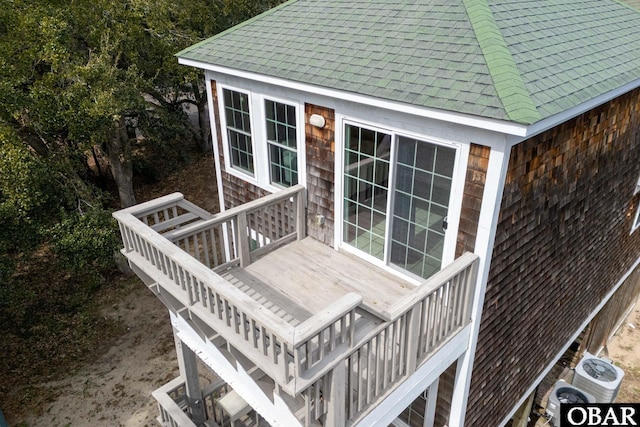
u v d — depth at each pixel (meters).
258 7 16.55
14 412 7.95
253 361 3.44
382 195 5.05
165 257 4.40
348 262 5.68
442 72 4.12
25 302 10.69
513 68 3.87
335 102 5.10
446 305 4.32
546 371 6.93
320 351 3.19
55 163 9.11
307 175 5.93
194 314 4.23
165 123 14.10
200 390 6.73
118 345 9.53
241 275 5.49
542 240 5.09
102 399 8.20
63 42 8.96
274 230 6.58
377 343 3.66
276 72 5.29
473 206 4.14
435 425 5.45
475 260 4.23
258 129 6.39
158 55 12.45
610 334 9.84
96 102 8.73
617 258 7.86
